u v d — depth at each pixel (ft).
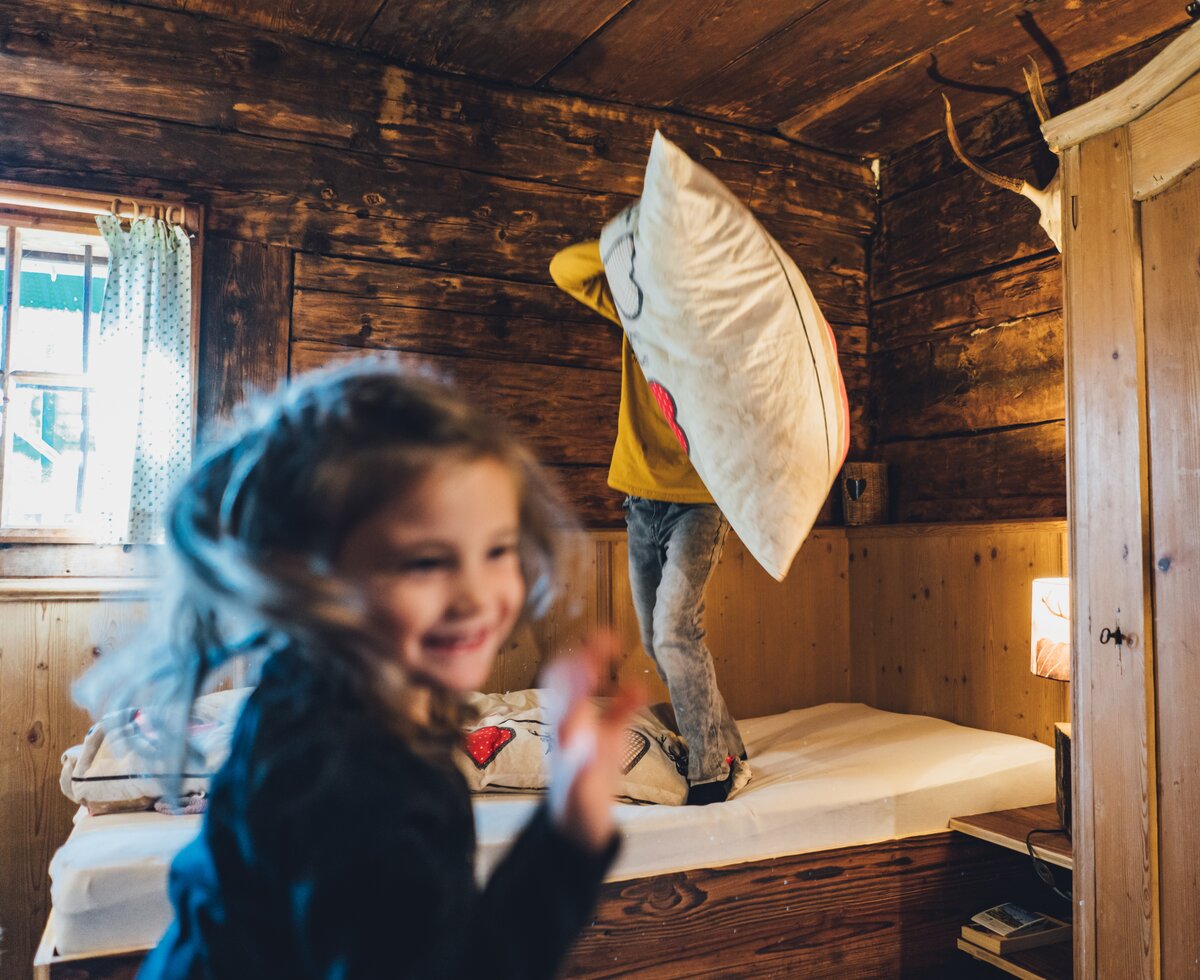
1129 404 5.93
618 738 1.69
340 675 1.73
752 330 6.90
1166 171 5.73
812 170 12.24
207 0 9.13
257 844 1.65
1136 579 5.85
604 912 6.40
